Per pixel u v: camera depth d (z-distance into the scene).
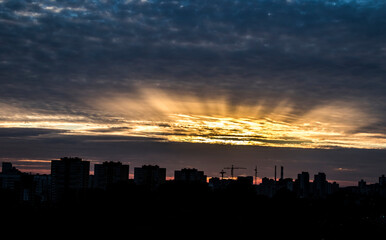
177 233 115.38
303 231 148.50
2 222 114.38
